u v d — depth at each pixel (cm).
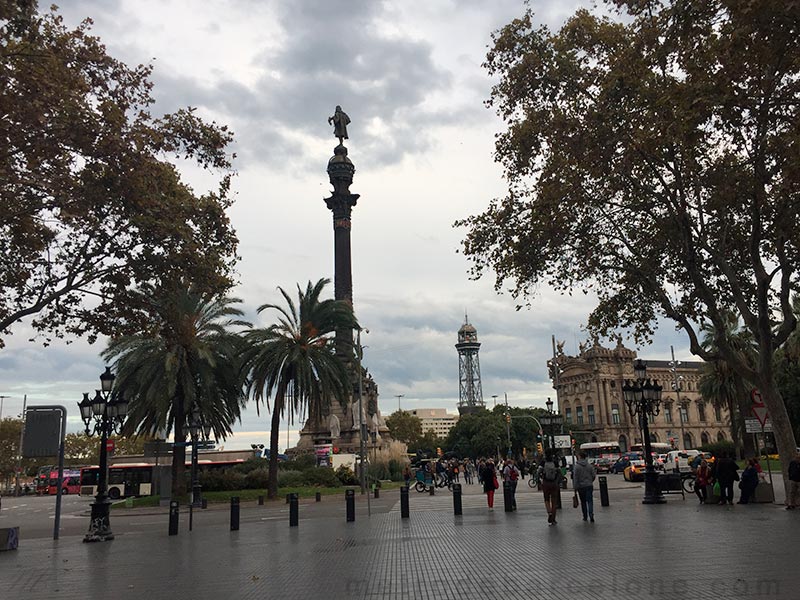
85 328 2239
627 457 7106
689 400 14175
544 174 2508
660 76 2184
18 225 1955
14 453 9844
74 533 2728
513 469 2758
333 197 7881
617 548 1410
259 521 2719
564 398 14175
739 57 1630
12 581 1352
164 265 2094
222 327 4025
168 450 3662
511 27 2464
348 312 4559
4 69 1620
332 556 1521
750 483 2422
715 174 2073
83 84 1784
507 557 1362
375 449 6203
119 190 1909
